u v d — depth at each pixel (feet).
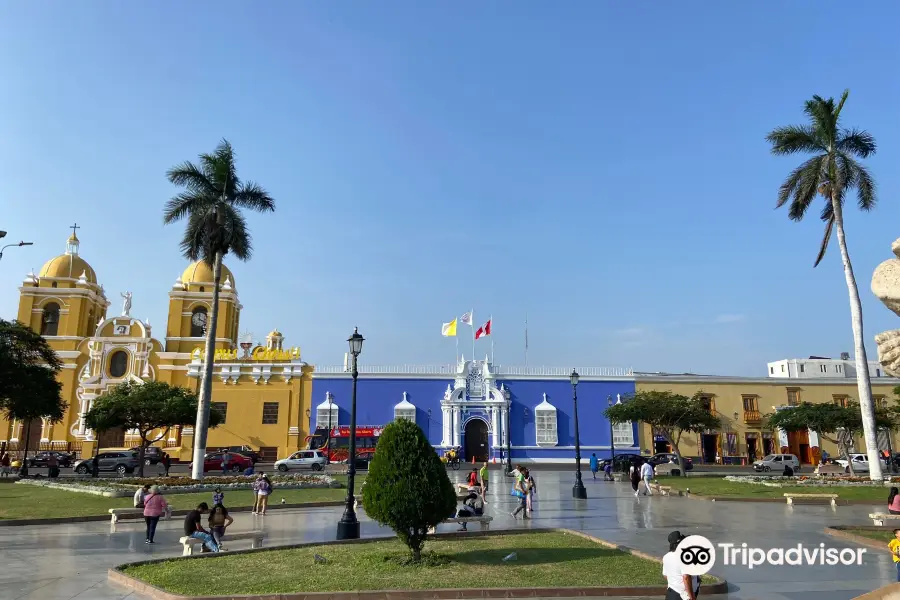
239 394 175.42
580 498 87.20
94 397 176.04
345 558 41.93
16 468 141.69
